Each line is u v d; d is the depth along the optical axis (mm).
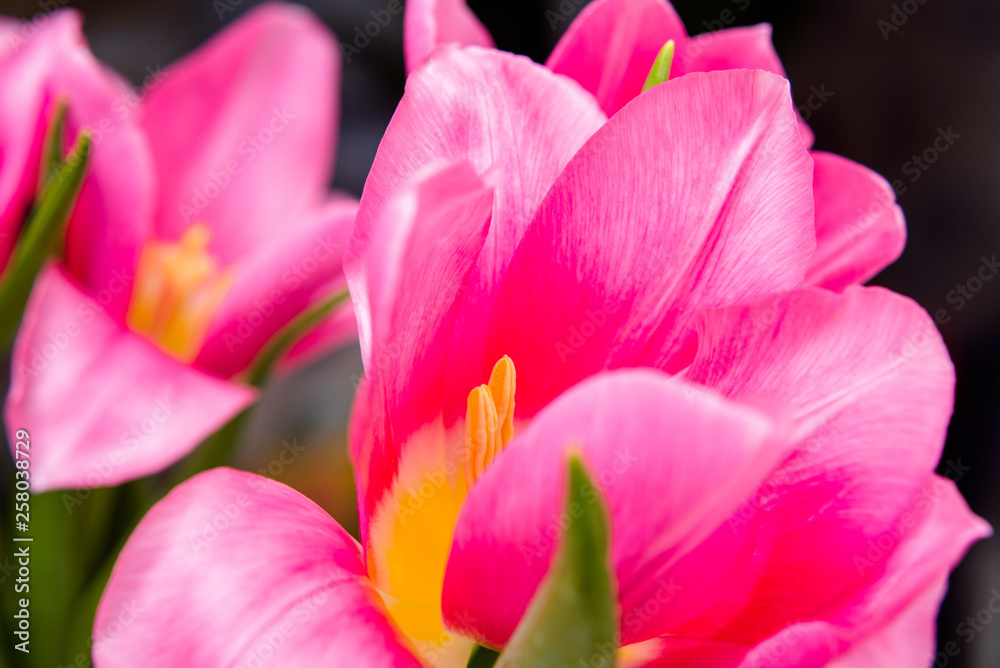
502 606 233
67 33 336
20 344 313
